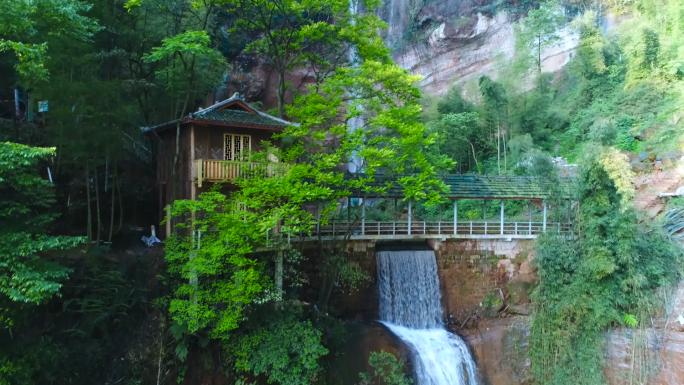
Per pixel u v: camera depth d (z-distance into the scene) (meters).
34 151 11.28
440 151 34.53
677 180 27.19
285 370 16.94
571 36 42.00
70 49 16.72
